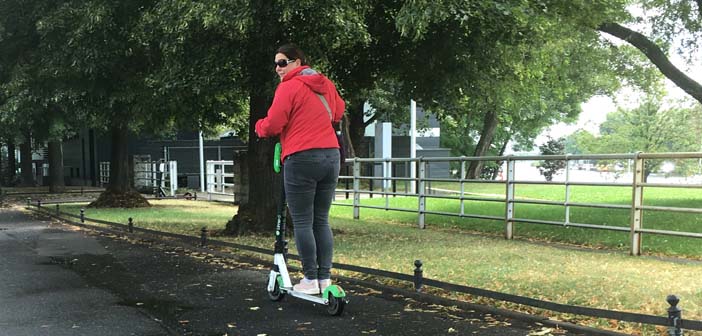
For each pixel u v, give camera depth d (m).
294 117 4.99
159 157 33.34
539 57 11.59
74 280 6.93
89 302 5.83
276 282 5.71
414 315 5.25
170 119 14.42
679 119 39.91
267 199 10.59
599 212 12.20
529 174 26.56
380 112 27.97
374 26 9.77
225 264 7.90
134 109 12.61
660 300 5.38
